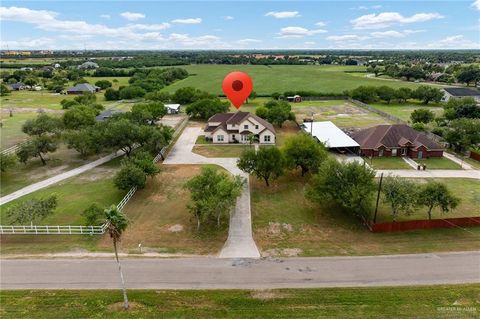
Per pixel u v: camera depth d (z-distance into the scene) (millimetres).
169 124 96062
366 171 43719
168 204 47906
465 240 38750
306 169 57188
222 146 75812
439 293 29938
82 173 60312
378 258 35500
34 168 62938
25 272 33344
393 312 27703
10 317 27406
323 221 43500
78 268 33938
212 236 40000
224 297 29625
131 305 28703
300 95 136875
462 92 124875
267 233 40781
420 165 62844
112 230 26859
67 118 81625
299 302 29000
